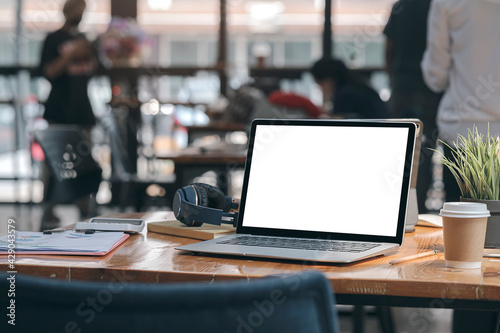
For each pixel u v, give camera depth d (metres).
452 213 1.01
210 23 6.90
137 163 6.21
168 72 6.84
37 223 5.04
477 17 2.16
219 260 1.08
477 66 2.18
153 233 1.39
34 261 1.06
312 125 1.31
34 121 6.65
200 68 6.82
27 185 6.62
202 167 3.19
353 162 1.26
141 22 6.83
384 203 1.22
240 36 6.90
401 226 1.19
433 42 2.32
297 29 6.77
